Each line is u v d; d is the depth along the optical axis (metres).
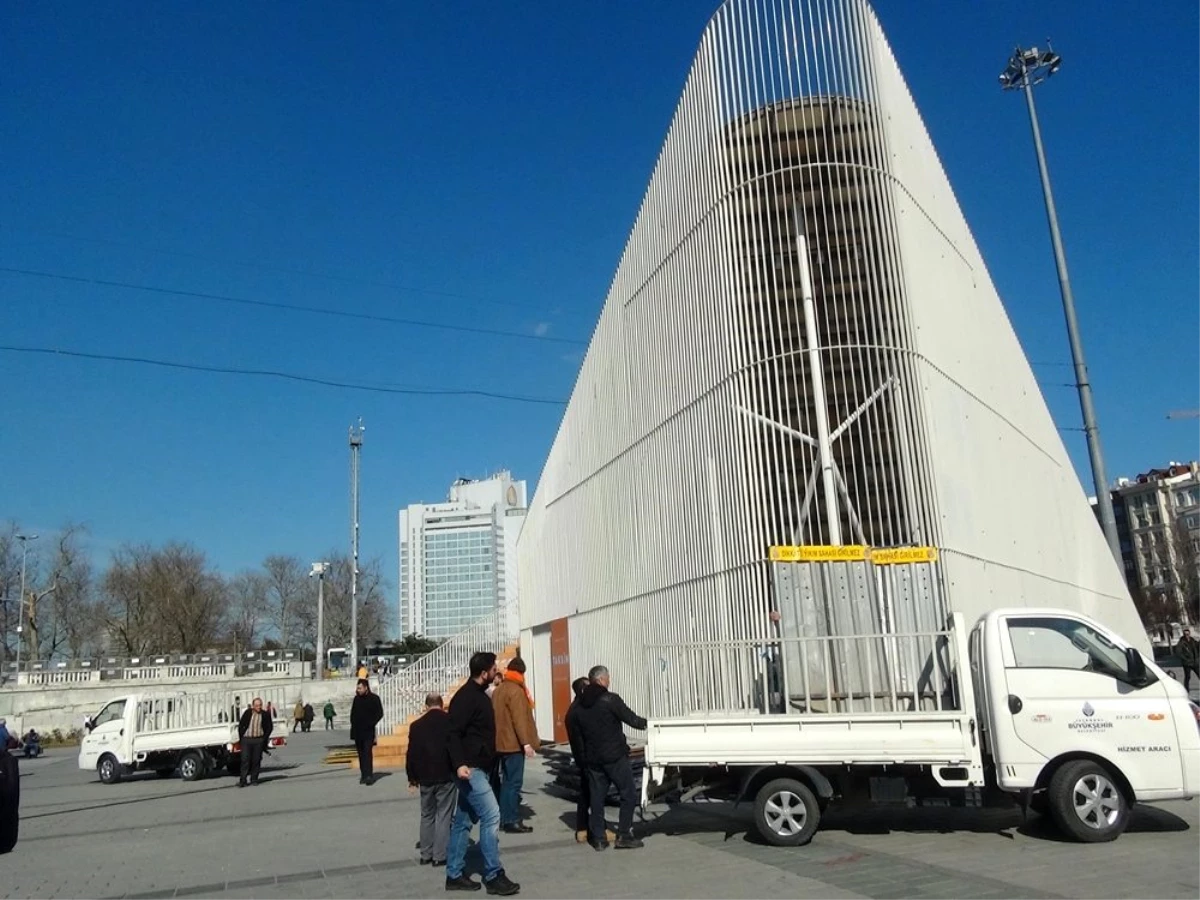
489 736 8.05
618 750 9.49
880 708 9.79
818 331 16.78
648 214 20.84
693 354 18.36
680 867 8.41
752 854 8.80
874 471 16.06
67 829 13.67
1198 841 8.61
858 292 16.88
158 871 9.67
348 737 37.03
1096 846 8.50
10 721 44.28
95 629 68.44
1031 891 6.88
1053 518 23.86
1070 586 24.12
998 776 8.99
